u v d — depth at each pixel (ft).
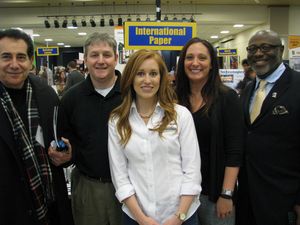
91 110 6.36
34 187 5.42
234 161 5.90
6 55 5.21
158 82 5.36
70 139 6.59
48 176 5.67
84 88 6.47
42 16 34.30
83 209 6.54
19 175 5.35
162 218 5.27
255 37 6.39
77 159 6.51
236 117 5.97
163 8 34.01
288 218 6.13
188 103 6.38
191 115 5.64
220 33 48.19
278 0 32.27
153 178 5.23
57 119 6.15
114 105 6.31
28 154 5.39
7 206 5.26
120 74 6.63
